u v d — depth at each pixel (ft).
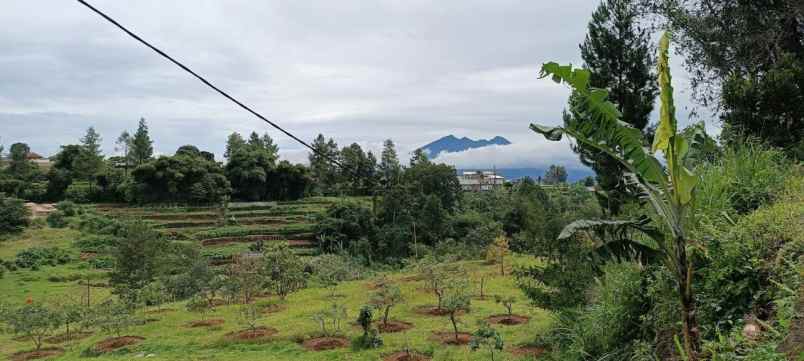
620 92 38.32
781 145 29.22
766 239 17.17
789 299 14.20
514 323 39.09
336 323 43.50
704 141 18.63
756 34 35.99
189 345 40.09
